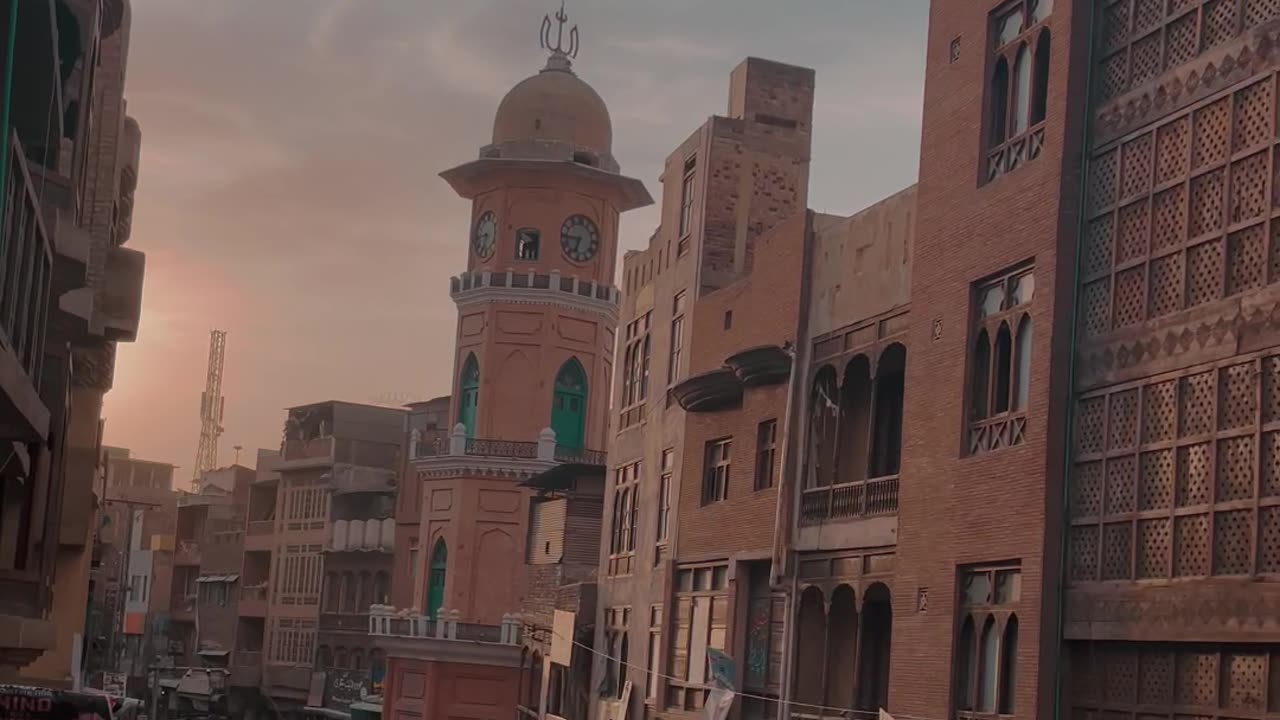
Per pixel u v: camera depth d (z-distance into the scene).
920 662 25.66
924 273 27.08
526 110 73.12
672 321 39.94
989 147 25.84
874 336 29.20
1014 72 25.44
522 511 69.62
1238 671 19.50
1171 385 21.12
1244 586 19.28
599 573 43.97
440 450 72.38
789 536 31.14
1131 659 21.33
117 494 121.25
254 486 94.56
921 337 26.95
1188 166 21.31
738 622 33.22
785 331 32.38
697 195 39.06
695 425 36.75
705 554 35.31
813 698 30.25
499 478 69.94
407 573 78.69
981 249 25.38
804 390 31.52
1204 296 20.78
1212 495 20.06
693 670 35.53
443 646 66.62
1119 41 23.14
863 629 28.56
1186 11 21.75
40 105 20.89
